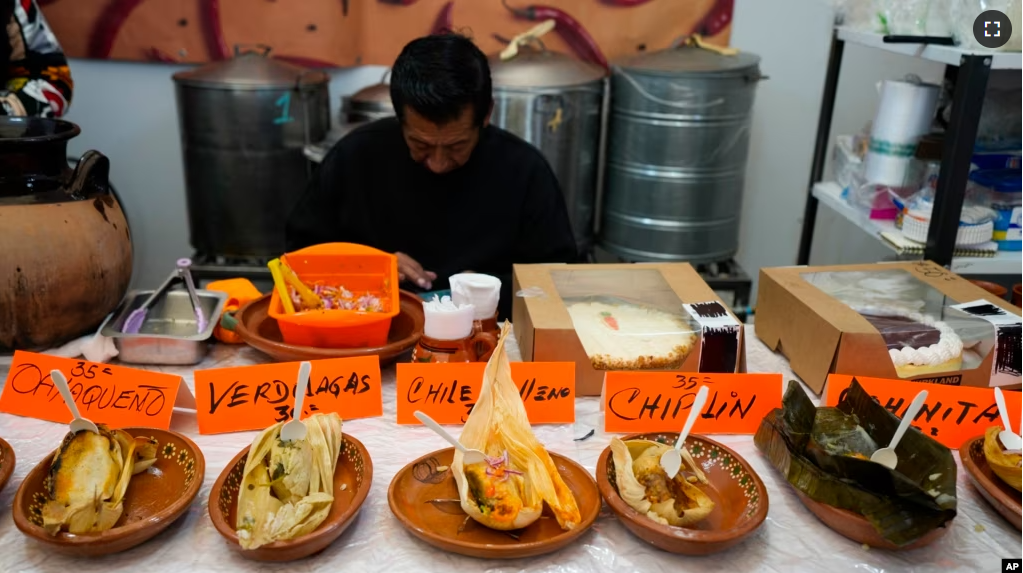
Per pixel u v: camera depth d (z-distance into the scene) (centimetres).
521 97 202
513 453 83
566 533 76
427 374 98
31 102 161
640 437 91
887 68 246
